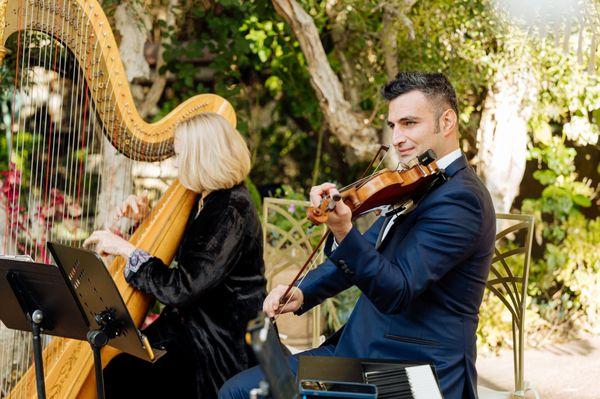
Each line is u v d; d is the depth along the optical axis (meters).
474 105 5.64
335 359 2.06
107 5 5.15
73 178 5.74
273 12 5.48
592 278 5.77
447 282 2.15
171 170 5.05
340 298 4.94
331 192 1.96
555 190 6.06
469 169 2.22
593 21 4.65
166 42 5.54
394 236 2.23
